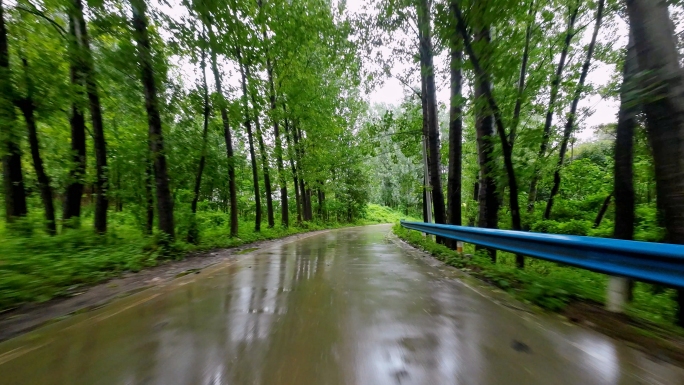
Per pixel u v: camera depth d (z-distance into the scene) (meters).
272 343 3.20
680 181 4.30
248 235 16.89
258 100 16.42
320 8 15.56
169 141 12.91
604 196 15.62
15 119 9.01
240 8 10.91
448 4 6.95
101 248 9.17
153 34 10.62
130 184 12.17
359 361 2.80
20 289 5.10
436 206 14.05
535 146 8.13
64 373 2.63
